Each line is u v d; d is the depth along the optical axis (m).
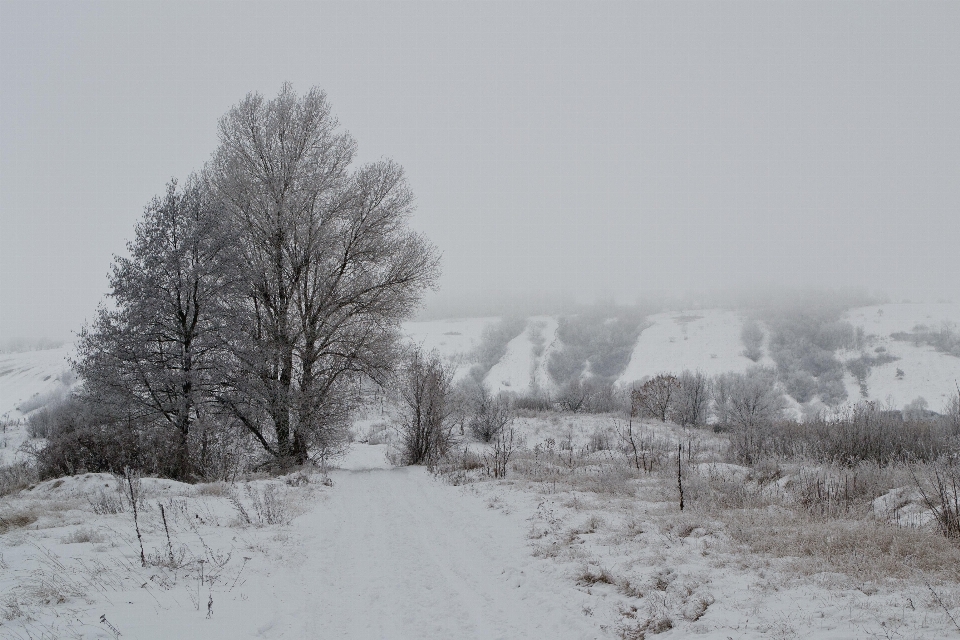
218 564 7.27
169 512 10.48
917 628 4.42
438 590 6.75
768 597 5.52
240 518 10.21
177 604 5.81
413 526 10.22
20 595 5.80
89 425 19.86
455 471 16.41
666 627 5.21
